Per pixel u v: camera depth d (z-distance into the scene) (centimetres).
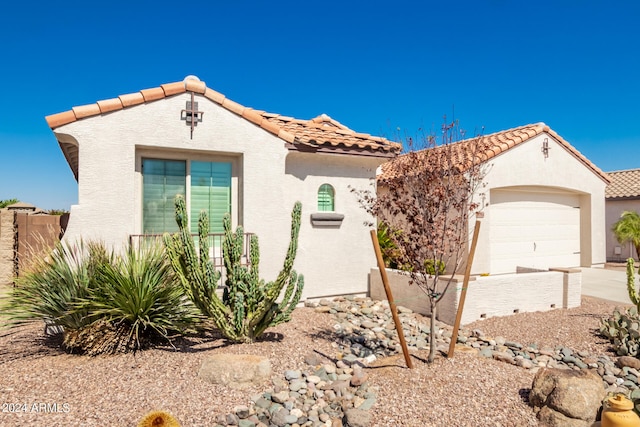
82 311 623
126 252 702
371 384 551
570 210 1595
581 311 979
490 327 855
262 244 930
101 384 525
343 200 1057
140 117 822
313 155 1006
